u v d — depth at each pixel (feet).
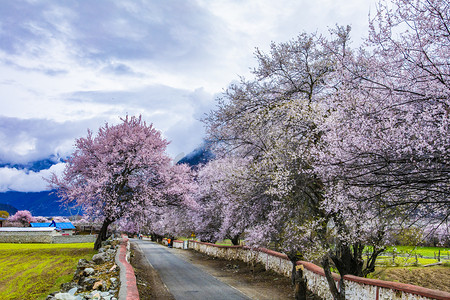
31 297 42.16
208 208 86.79
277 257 54.80
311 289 41.29
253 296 40.75
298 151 35.17
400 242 34.01
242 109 43.21
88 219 80.33
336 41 33.14
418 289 21.38
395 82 22.70
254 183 41.98
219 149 49.44
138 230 83.61
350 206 26.63
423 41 19.71
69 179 79.36
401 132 20.04
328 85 29.68
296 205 37.65
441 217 22.11
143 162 78.38
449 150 17.54
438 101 19.61
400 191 21.75
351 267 34.86
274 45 41.63
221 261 83.82
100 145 78.38
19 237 155.33
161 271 65.87
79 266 43.45
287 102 39.27
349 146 22.65
